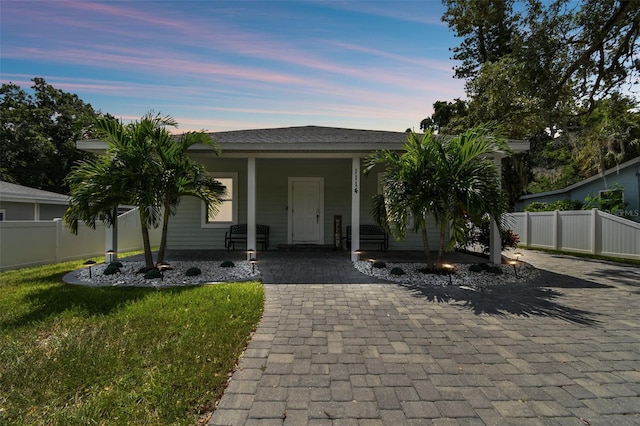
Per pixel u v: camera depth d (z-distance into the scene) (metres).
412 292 5.25
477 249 9.29
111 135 5.73
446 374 2.67
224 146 7.44
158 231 12.55
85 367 2.70
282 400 2.29
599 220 9.76
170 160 6.03
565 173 20.22
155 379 2.51
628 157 12.92
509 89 11.73
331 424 2.04
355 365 2.81
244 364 2.82
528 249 12.01
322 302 4.69
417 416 2.12
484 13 14.45
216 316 3.92
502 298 4.96
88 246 9.35
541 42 10.15
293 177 10.40
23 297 4.73
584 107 12.59
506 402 2.28
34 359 2.85
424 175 6.04
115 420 2.06
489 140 6.06
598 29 9.96
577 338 3.44
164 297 4.70
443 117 20.30
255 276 6.22
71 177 5.81
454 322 3.91
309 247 9.93
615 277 6.59
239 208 10.30
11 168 22.06
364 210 10.36
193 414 2.13
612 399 2.33
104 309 4.21
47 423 2.04
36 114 24.36
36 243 7.77
